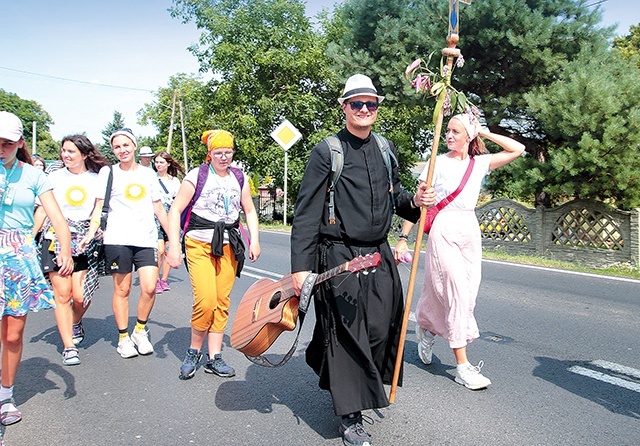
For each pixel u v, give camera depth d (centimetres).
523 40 1294
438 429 354
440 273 427
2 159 360
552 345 529
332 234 338
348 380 328
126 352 504
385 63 1529
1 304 356
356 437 332
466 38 1378
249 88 2433
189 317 651
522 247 1233
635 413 377
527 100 1198
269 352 517
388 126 2256
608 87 1078
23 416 383
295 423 368
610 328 586
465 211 427
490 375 450
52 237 490
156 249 518
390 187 353
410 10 1522
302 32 2475
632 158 1070
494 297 736
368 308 339
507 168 1338
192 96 2609
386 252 353
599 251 1109
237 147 2377
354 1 1608
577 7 1327
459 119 423
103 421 374
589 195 1148
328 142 339
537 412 378
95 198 525
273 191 2545
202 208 444
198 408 393
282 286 375
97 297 762
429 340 470
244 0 2492
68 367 481
